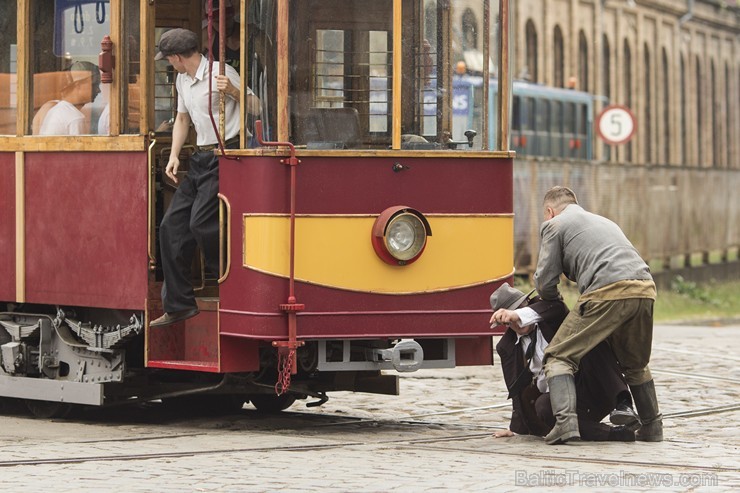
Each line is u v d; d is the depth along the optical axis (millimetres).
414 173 21875
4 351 25312
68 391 24250
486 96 22469
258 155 21469
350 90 21812
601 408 21062
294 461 18797
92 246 23906
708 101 103062
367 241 21641
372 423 24234
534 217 59531
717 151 105000
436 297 21984
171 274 22500
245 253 21641
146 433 22578
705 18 102062
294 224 21281
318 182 21500
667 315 59094
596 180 65812
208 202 22281
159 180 23531
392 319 21766
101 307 23969
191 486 16875
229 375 23062
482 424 24156
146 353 22984
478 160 22234
